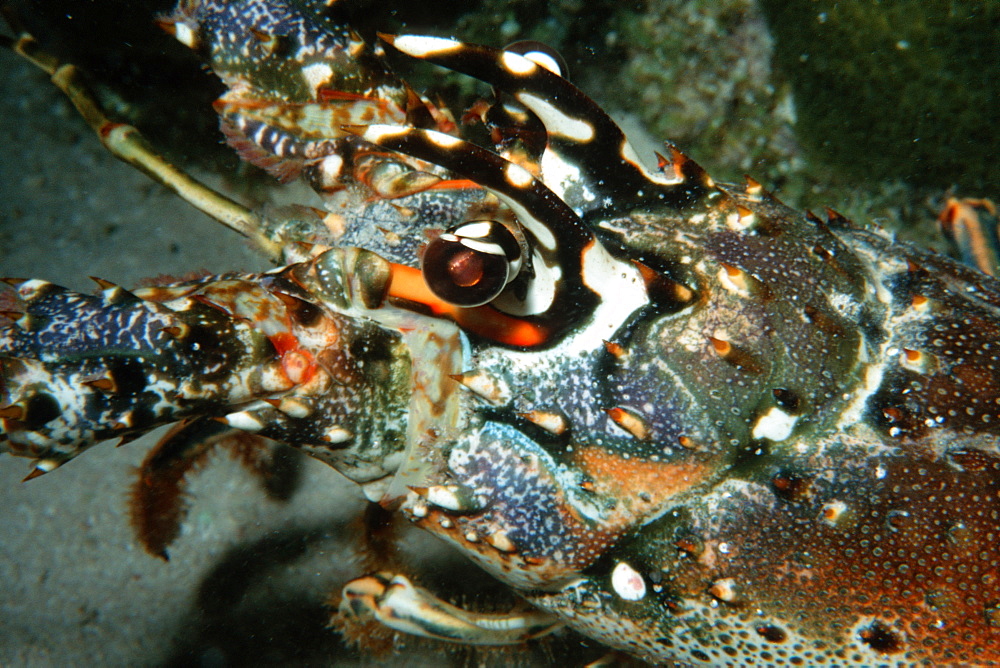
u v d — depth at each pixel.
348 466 0.24
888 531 0.22
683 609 0.23
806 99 0.33
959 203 0.30
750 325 0.22
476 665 0.29
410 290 0.22
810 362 0.22
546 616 0.26
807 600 0.23
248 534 0.33
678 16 0.34
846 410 0.22
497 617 0.27
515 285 0.23
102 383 0.23
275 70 0.26
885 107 0.30
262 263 0.38
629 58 0.36
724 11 0.33
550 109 0.23
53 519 0.33
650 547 0.23
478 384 0.23
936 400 0.22
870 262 0.23
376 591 0.27
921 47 0.29
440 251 0.21
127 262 0.38
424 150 0.22
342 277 0.23
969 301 0.23
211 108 0.36
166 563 0.32
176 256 0.39
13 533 0.33
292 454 0.34
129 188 0.39
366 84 0.26
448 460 0.23
